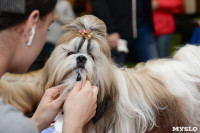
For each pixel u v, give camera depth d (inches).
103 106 60.2
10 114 35.9
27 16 40.2
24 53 42.4
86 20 59.2
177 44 220.7
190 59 81.0
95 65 58.0
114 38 131.3
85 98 48.9
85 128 63.1
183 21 232.8
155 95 70.0
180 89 74.2
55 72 58.1
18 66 43.3
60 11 154.6
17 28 40.3
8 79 83.6
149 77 74.2
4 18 38.6
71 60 56.3
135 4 135.5
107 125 63.7
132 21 137.1
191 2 273.9
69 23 60.6
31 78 84.9
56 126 68.3
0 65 40.4
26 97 80.4
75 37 57.7
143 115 65.4
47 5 42.6
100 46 58.0
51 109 54.7
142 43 145.6
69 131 45.2
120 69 72.9
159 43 161.9
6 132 34.2
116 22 136.6
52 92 56.7
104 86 58.4
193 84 76.9
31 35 41.8
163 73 76.8
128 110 65.1
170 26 161.0
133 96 67.6
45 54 88.0
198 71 78.8
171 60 85.7
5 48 40.2
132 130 66.2
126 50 138.5
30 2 39.9
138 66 84.1
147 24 144.1
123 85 67.2
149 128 69.1
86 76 56.7
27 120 36.3
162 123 71.3
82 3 233.8
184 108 74.7
